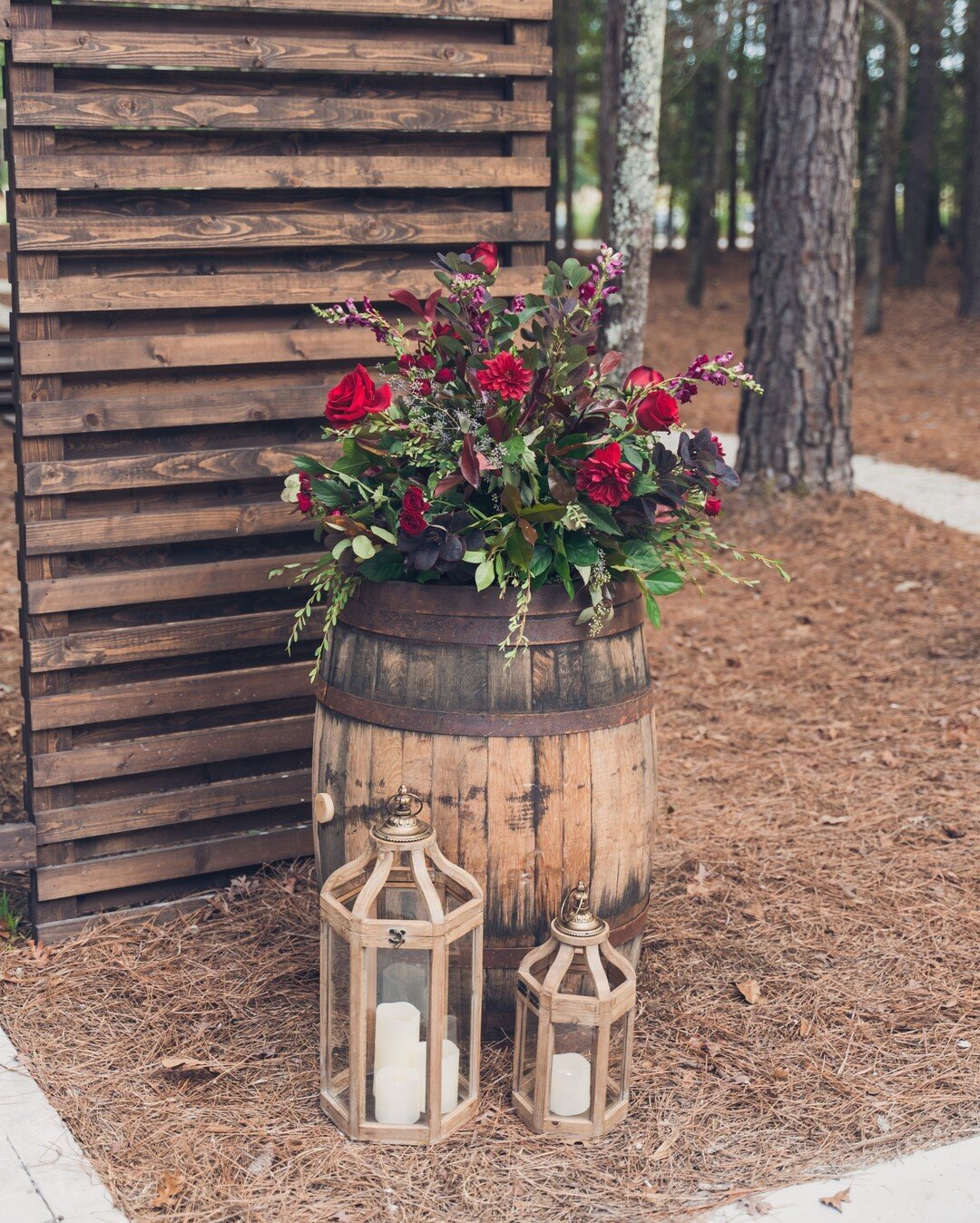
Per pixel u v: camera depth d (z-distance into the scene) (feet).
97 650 12.72
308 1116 10.16
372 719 10.28
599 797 10.35
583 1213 9.09
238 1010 11.60
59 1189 9.15
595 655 10.32
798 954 12.83
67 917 13.04
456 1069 10.07
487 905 10.34
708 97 88.38
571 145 96.17
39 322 12.00
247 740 13.62
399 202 13.34
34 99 11.50
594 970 9.64
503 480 9.92
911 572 27.96
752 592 27.58
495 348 10.59
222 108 12.21
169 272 12.51
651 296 97.55
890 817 16.16
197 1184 9.29
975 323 75.77
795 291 31.45
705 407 56.03
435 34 13.07
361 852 10.54
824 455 32.07
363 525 10.19
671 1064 10.93
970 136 77.10
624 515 10.27
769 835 15.66
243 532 13.20
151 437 12.78
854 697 21.06
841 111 30.53
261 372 13.15
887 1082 10.70
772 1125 10.14
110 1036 11.16
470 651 10.05
